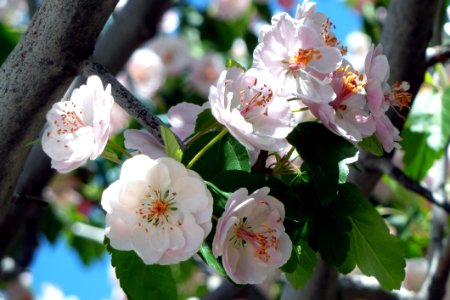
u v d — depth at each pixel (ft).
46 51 1.74
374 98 1.65
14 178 1.83
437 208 2.65
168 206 1.53
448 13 2.66
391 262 1.72
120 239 1.53
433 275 2.57
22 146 1.79
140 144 1.69
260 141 1.57
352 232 1.72
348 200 1.68
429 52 2.31
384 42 2.31
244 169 1.62
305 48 1.62
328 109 1.60
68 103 1.65
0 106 1.76
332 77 1.64
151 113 1.72
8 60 1.76
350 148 1.63
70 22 1.72
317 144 1.63
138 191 1.53
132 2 2.67
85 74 1.75
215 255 1.52
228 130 1.58
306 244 1.73
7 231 2.72
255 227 1.58
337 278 2.39
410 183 2.42
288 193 1.60
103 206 1.53
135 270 1.64
